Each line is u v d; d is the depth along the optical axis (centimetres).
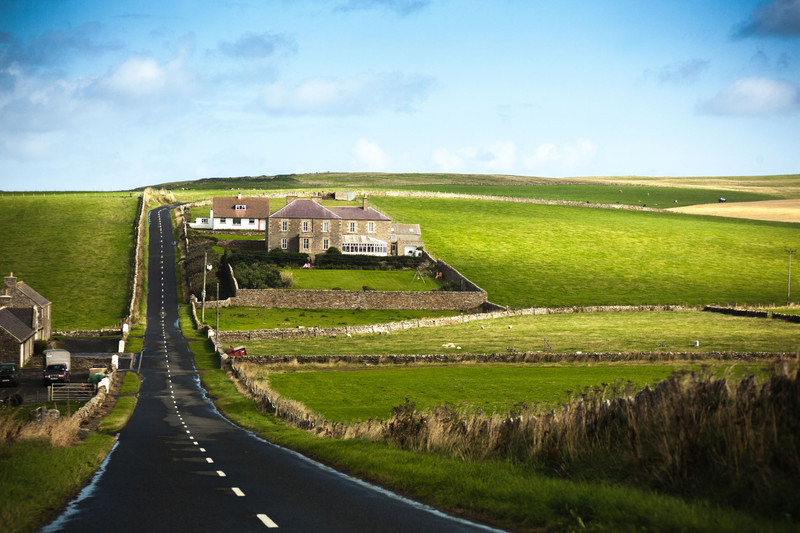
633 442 1823
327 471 2242
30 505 1600
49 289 13225
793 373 1716
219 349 8944
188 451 2919
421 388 6425
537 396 5806
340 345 9288
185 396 6506
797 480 1445
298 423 4259
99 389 6197
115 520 1499
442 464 2108
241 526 1434
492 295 13175
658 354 7812
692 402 1789
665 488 1620
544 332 10100
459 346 9031
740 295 13288
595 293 13475
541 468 1988
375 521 1481
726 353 7688
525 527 1434
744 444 1564
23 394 6812
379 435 2897
